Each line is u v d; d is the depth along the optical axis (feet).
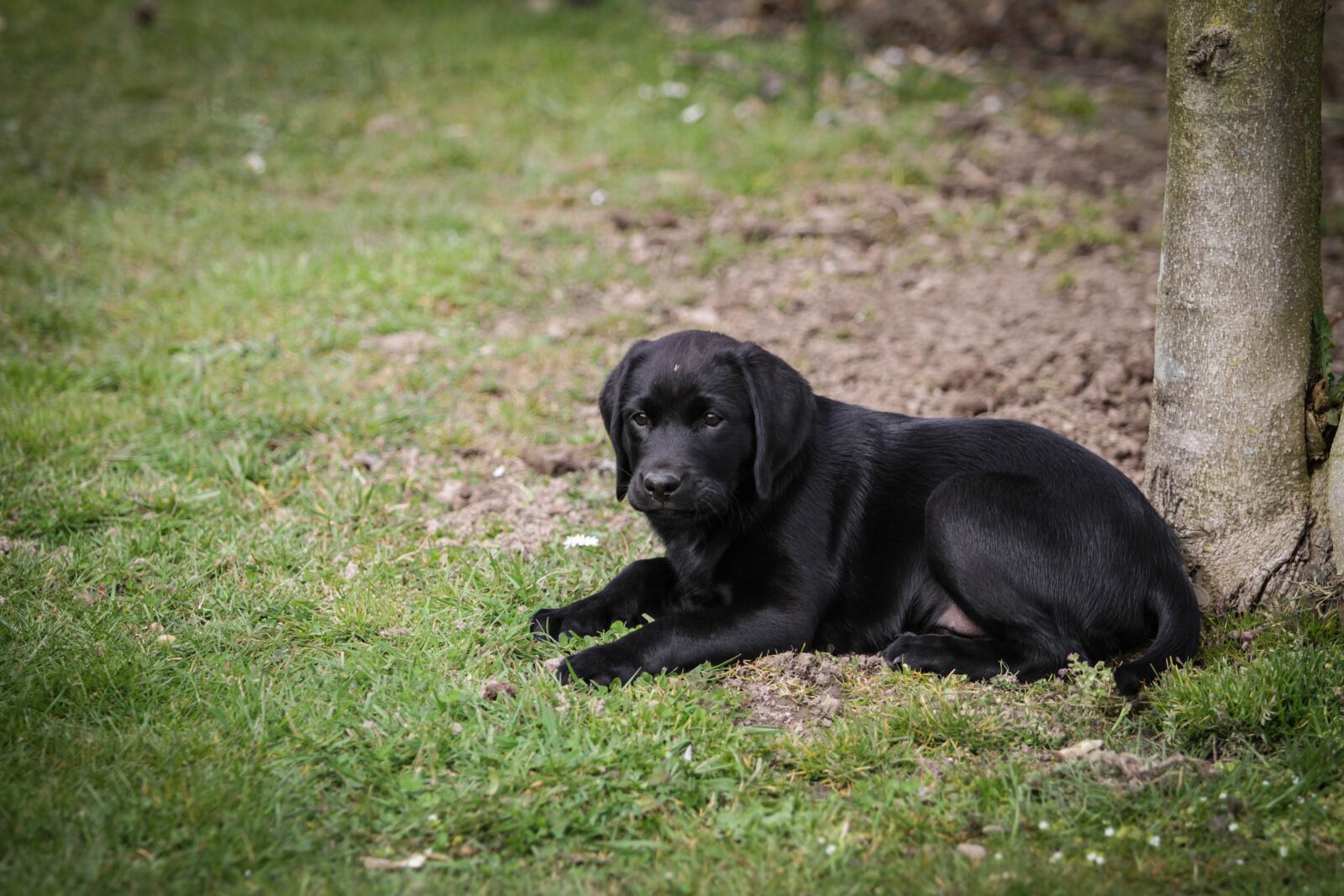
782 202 35.60
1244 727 15.03
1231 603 17.97
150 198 35.06
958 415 25.25
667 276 31.83
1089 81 47.44
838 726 15.23
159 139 38.70
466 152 38.78
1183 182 17.42
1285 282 17.15
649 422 17.33
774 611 17.17
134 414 24.18
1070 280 31.42
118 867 12.30
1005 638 16.84
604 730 14.88
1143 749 14.90
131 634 17.11
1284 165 16.84
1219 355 17.48
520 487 22.53
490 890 12.40
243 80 43.65
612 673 16.31
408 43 47.32
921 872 12.59
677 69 45.37
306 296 29.73
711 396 16.93
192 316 28.35
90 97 41.68
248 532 20.38
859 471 17.88
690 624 16.85
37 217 33.12
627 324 29.12
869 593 17.76
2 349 26.71
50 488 21.35
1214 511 17.93
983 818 13.60
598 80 44.42
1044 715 15.31
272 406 24.77
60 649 16.47
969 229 34.37
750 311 30.19
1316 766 14.26
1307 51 16.60
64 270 30.50
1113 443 23.81
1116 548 16.58
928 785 14.14
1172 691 15.49
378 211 34.68
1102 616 16.62
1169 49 17.37
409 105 42.42
